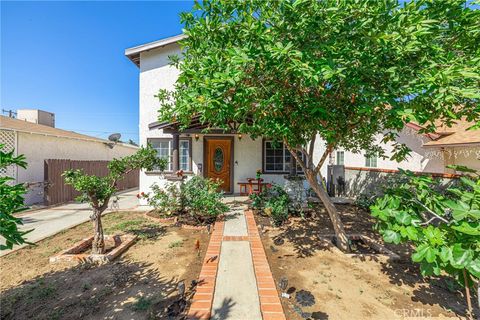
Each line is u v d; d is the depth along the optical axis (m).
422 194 2.78
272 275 3.76
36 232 6.19
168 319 2.78
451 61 3.00
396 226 2.54
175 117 5.27
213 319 2.76
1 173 9.70
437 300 3.19
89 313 2.93
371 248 5.10
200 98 2.98
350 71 3.04
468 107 3.62
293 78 3.33
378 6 2.84
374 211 2.76
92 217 4.68
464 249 2.01
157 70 10.44
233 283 3.51
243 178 10.88
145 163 5.35
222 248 4.83
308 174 5.08
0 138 9.99
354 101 3.56
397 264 4.19
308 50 3.00
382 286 3.50
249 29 3.05
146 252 4.73
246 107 3.67
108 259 4.31
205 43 3.77
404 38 2.88
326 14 2.93
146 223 6.79
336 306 3.03
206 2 3.67
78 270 4.04
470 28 3.21
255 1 3.44
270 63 2.93
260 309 2.94
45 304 3.13
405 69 3.12
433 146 8.22
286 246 5.00
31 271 4.02
